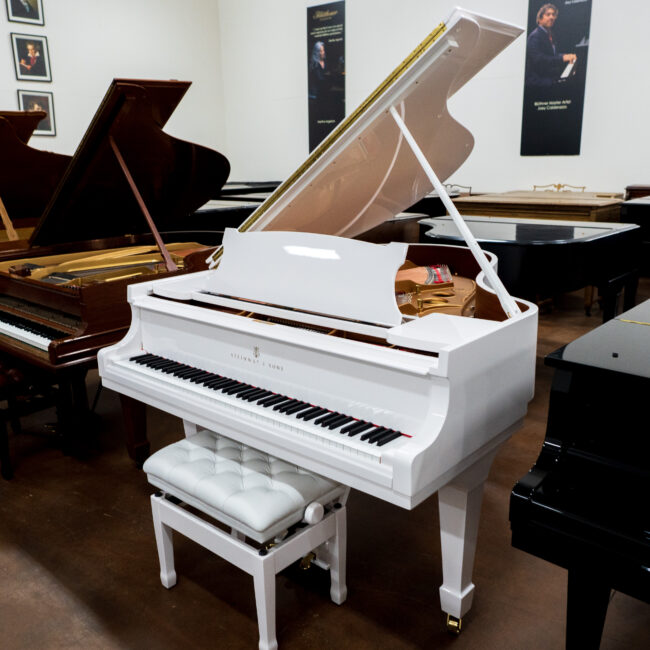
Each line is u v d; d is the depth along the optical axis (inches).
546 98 296.5
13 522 100.0
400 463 58.7
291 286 80.7
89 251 146.3
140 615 79.0
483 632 74.9
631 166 282.7
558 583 83.7
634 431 49.8
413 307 90.7
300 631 75.5
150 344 97.4
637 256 173.3
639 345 57.9
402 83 70.3
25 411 119.4
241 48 405.1
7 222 141.9
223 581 85.6
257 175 422.6
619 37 272.1
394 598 81.4
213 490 71.2
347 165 82.6
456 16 63.4
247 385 82.2
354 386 70.1
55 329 115.3
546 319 219.3
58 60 335.0
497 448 72.5
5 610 80.3
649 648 71.3
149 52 376.2
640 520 50.1
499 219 205.9
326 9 358.3
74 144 349.7
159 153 122.5
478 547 91.7
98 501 105.9
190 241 167.0
